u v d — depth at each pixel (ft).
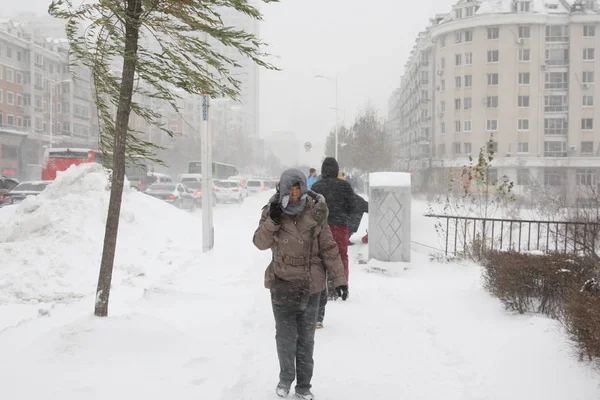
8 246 34.50
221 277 29.45
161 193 92.22
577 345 14.62
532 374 14.28
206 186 39.14
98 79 17.38
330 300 24.82
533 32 213.66
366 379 15.17
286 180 13.64
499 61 215.31
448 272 32.37
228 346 17.46
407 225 35.50
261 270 31.65
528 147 215.10
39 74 247.09
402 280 29.89
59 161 98.68
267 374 15.40
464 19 218.38
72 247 34.99
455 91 224.33
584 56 214.07
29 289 28.96
